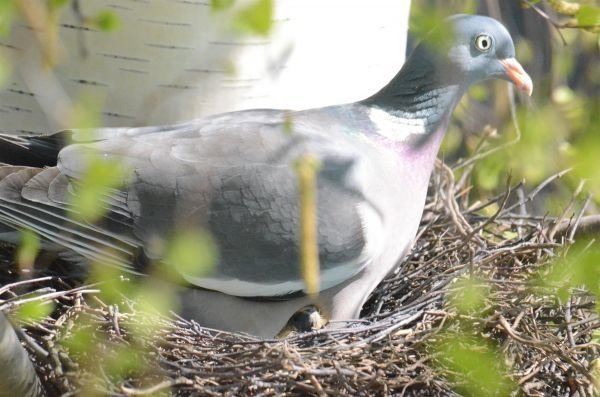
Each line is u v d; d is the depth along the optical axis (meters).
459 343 8.12
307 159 5.93
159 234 8.55
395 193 9.11
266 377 7.76
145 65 9.77
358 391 7.92
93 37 9.70
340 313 9.22
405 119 9.34
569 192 11.04
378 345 8.24
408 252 9.80
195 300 8.85
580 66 12.90
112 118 9.90
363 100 9.50
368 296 9.55
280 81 10.02
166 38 9.70
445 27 8.06
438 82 9.33
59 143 8.99
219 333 8.34
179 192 8.58
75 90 9.84
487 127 11.66
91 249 8.52
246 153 8.74
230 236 8.62
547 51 12.79
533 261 9.88
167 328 8.16
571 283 8.13
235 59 9.81
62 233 8.44
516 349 8.68
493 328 8.69
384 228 9.00
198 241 8.09
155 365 7.68
